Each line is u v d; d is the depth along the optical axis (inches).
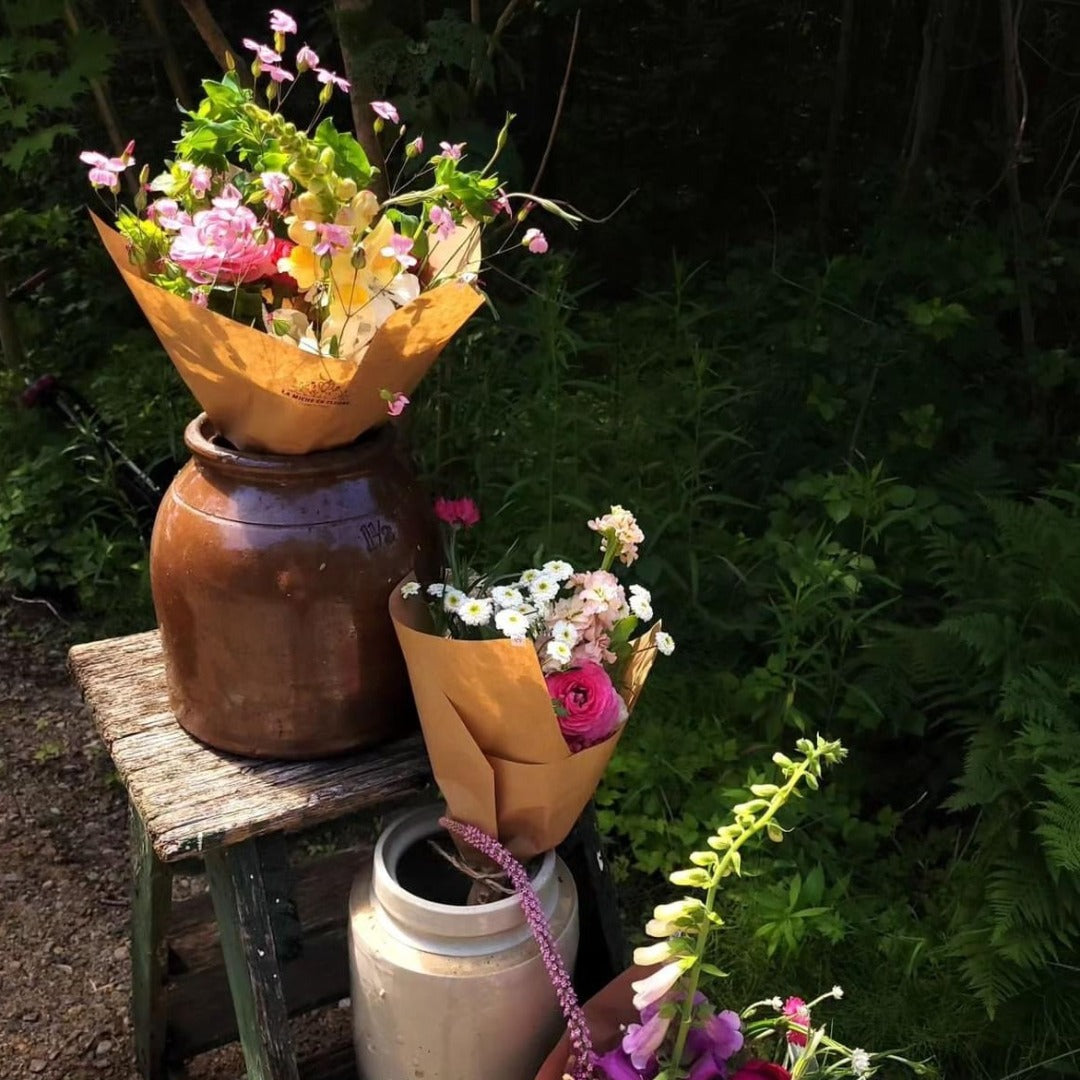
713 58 192.2
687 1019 47.7
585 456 113.9
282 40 48.8
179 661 51.6
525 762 48.5
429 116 98.3
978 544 105.7
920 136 146.3
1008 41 131.0
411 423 114.0
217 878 53.1
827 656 95.4
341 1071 67.6
